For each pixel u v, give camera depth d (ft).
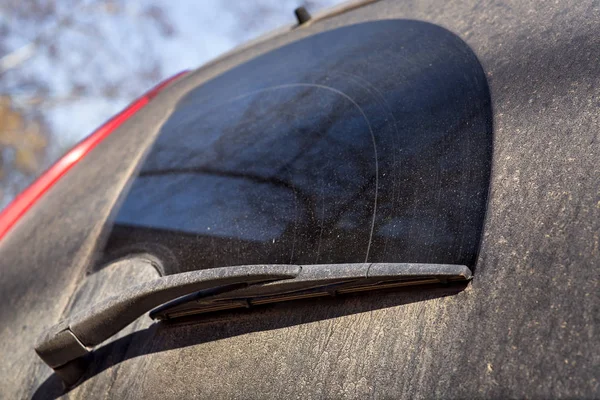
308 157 6.25
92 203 7.98
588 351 3.78
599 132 4.86
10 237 8.86
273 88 7.79
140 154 8.34
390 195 5.42
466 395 4.01
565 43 5.84
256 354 5.02
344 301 4.91
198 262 6.02
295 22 10.63
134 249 6.77
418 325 4.47
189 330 5.56
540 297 4.16
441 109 5.92
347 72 7.21
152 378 5.46
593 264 4.12
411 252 4.96
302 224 5.65
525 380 3.87
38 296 7.18
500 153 5.21
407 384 4.26
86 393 5.79
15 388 6.39
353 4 9.40
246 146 6.94
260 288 5.10
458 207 5.03
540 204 4.67
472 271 4.56
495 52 6.28
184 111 8.74
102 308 5.65
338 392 4.48
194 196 6.79
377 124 6.14
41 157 38.70
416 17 7.80
